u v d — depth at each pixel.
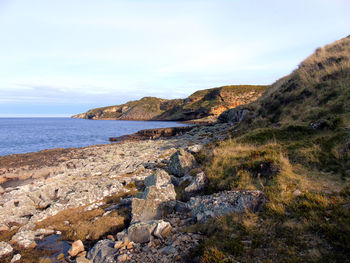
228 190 8.88
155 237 7.16
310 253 4.52
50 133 84.50
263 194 7.31
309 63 23.02
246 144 13.84
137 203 9.50
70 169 23.95
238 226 6.17
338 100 13.53
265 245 5.16
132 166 21.30
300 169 8.53
